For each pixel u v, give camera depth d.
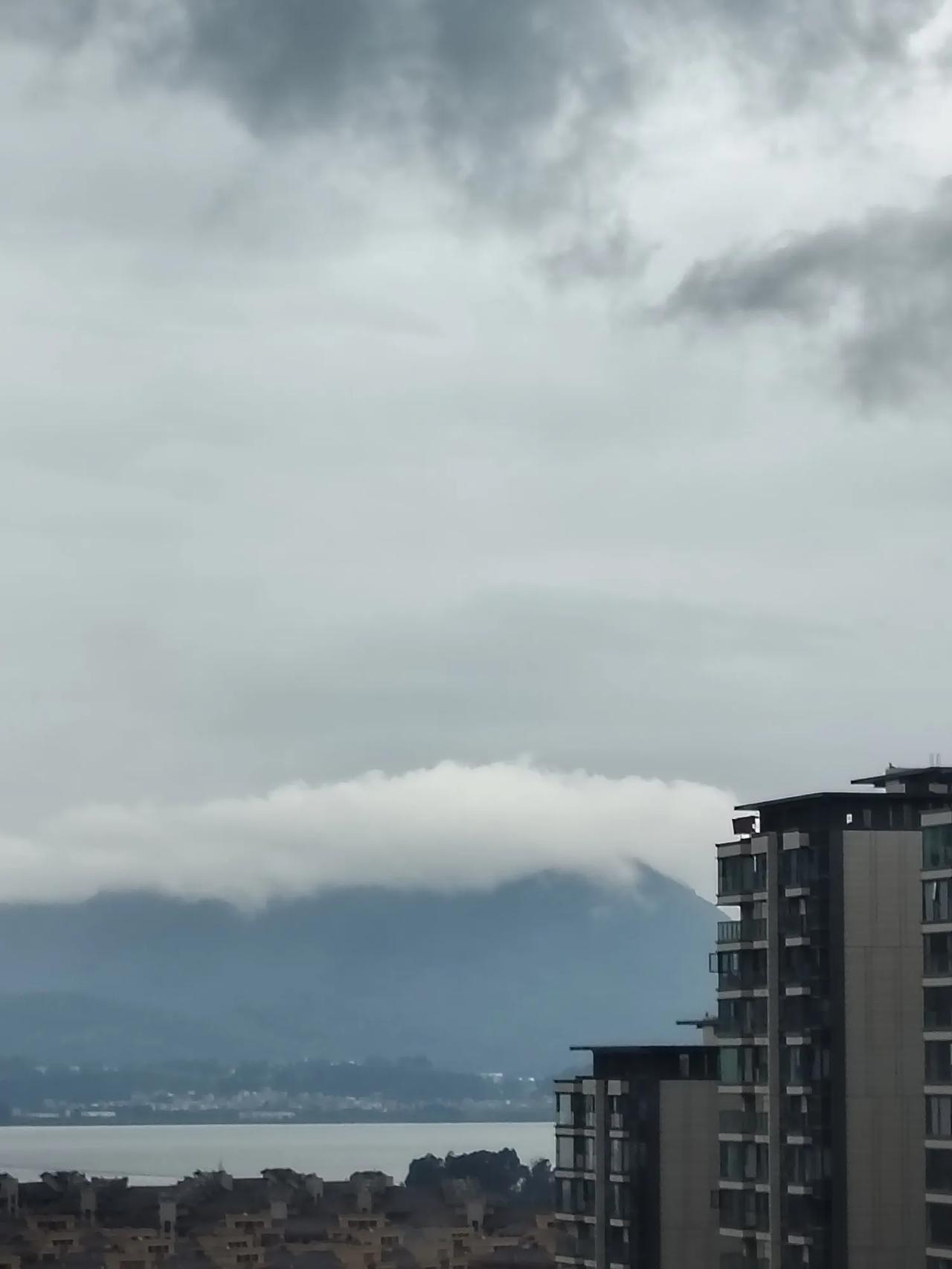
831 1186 181.88
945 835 172.88
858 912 185.50
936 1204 168.25
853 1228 181.38
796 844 189.25
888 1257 181.50
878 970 184.75
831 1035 183.75
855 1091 183.00
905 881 186.12
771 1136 188.62
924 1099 172.38
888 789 197.00
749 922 194.75
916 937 185.50
